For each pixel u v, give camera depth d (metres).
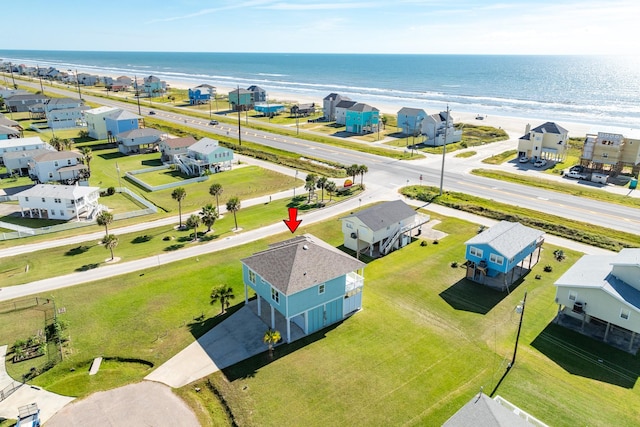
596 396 31.50
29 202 68.31
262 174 91.00
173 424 28.98
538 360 35.28
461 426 24.56
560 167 94.06
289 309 36.22
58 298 44.22
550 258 53.28
